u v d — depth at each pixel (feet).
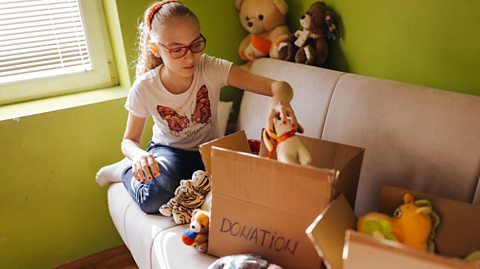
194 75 4.62
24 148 5.11
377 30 4.73
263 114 5.32
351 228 3.10
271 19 5.63
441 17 4.08
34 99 5.61
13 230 5.32
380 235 2.91
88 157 5.58
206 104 4.76
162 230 4.19
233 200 3.39
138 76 5.09
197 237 3.71
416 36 4.36
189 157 4.79
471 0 3.80
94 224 5.92
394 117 3.97
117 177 5.24
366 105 4.20
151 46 4.51
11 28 5.20
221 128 5.80
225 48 6.27
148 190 4.44
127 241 4.82
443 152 3.61
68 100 5.54
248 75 4.56
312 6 5.14
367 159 4.13
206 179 4.23
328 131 4.51
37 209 5.41
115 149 5.76
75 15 5.57
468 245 3.00
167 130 4.83
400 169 3.89
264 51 5.87
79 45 5.72
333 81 4.59
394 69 4.69
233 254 3.55
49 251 5.66
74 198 5.65
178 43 4.10
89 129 5.47
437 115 3.71
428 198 3.11
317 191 2.97
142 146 5.93
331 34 5.16
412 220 2.95
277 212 3.22
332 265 2.72
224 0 6.01
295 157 3.41
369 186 4.13
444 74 4.22
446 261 2.18
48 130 5.20
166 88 4.59
